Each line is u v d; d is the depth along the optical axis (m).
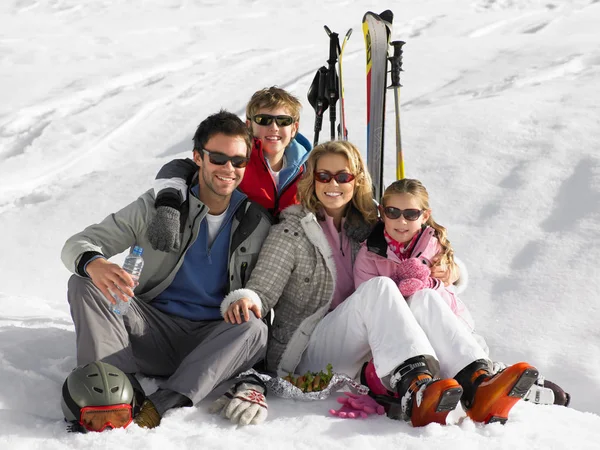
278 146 3.56
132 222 2.75
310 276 2.95
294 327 2.96
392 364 2.49
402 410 2.46
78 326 2.53
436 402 2.31
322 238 2.93
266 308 2.83
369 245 2.98
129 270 2.61
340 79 3.92
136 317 2.73
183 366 2.55
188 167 2.96
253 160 3.52
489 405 2.41
